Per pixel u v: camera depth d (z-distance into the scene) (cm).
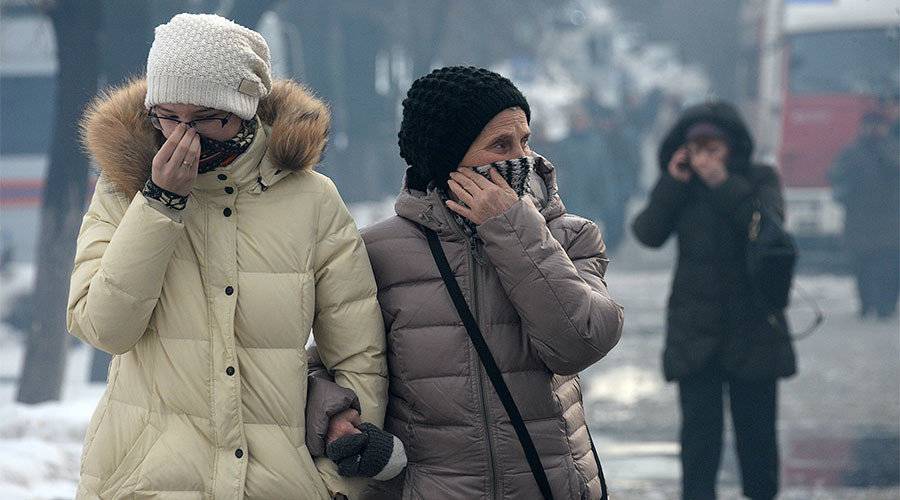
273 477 1034
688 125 2039
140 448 1030
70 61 3047
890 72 6425
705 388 2022
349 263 1072
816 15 6481
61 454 2134
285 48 6938
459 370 1069
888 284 4725
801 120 6406
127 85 1070
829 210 6322
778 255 1944
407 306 1082
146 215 996
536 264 1048
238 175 1045
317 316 1084
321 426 1053
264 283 1043
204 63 997
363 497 1107
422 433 1079
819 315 2042
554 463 1077
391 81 9362
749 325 1989
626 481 2391
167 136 1023
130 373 1047
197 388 1029
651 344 4194
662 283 5959
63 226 3080
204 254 1037
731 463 2572
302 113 1057
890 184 4669
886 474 2430
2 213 5844
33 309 3077
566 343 1052
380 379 1082
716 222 2003
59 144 3075
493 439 1063
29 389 3066
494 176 1066
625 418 3042
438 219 1084
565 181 6750
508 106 1075
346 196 8725
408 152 1093
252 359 1041
